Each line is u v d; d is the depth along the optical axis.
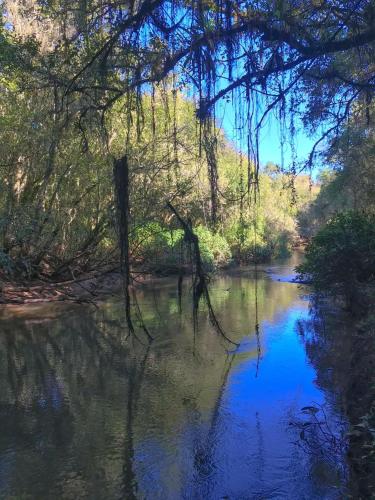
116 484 5.07
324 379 8.04
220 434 6.16
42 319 13.65
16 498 4.83
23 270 16.48
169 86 8.19
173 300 16.98
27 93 12.17
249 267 31.25
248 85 5.70
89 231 18.16
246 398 7.38
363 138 14.02
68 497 4.84
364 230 11.30
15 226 14.56
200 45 5.61
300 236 43.47
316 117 8.00
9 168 14.89
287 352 9.84
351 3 5.78
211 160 6.27
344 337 10.53
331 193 23.17
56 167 15.52
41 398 7.57
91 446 5.92
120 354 10.00
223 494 4.82
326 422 6.31
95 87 6.80
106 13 6.48
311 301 16.19
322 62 6.85
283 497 4.70
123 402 7.36
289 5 5.59
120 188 6.66
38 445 5.96
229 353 9.90
